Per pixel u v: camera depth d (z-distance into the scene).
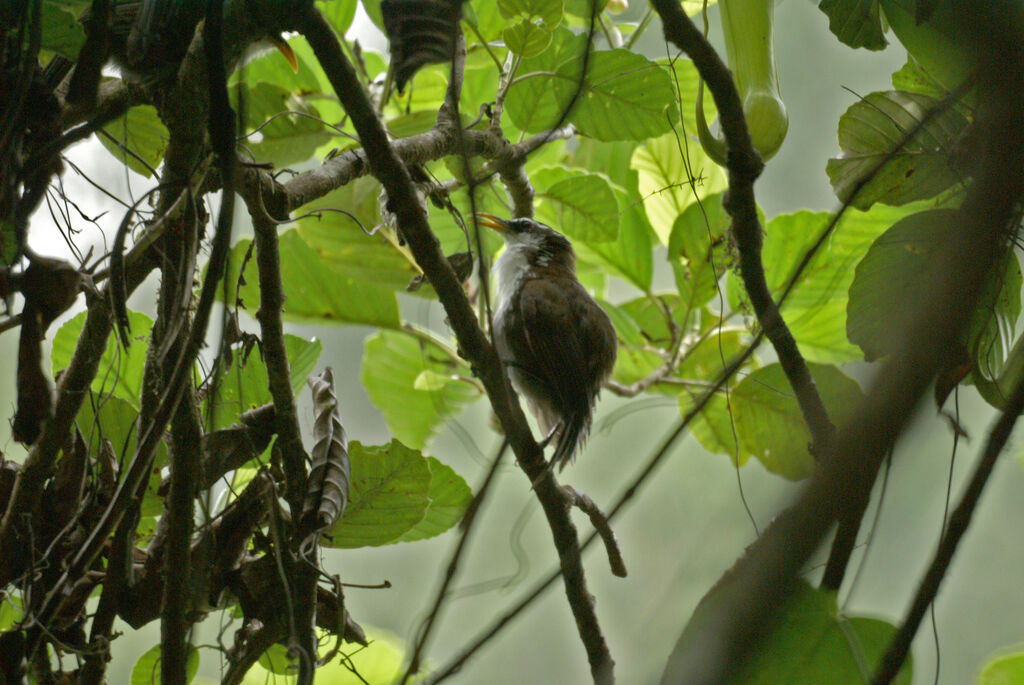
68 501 4.46
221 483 5.41
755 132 4.75
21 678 4.18
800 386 4.71
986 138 2.87
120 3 4.27
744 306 6.56
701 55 4.15
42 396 3.76
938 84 5.32
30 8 3.96
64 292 3.80
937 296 2.57
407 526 5.09
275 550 4.33
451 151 5.07
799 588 3.45
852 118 5.41
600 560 7.57
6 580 4.33
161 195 4.13
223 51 3.79
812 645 3.44
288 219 4.37
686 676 2.63
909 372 2.49
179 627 4.15
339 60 3.94
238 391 5.16
